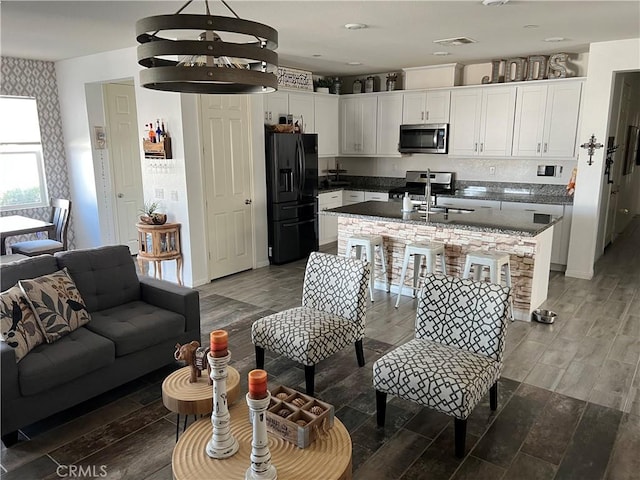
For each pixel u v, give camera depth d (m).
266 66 2.02
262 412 1.67
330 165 8.03
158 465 2.41
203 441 1.96
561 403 2.93
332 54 5.56
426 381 2.45
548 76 5.76
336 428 2.03
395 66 6.62
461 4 3.46
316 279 3.40
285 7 3.48
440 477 2.31
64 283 3.08
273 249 6.23
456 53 5.59
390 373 2.57
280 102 6.34
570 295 4.90
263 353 3.30
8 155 5.83
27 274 3.06
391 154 7.16
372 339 3.90
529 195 6.31
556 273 5.73
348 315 3.26
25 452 2.51
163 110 5.02
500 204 6.04
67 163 6.30
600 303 4.66
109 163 6.16
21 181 5.98
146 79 1.88
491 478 2.30
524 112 5.95
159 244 5.08
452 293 2.76
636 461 2.41
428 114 6.69
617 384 3.15
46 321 2.81
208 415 2.47
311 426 1.91
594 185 5.26
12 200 5.93
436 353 2.65
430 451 2.50
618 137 6.45
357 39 4.69
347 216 4.84
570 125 5.66
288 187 6.18
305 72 6.77
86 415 2.85
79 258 3.33
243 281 5.54
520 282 4.23
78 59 5.67
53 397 2.65
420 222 4.37
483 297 2.65
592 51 5.01
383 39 4.70
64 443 2.58
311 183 6.52
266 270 6.01
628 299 4.77
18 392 2.49
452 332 2.76
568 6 3.53
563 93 5.64
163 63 2.02
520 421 2.75
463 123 6.43
